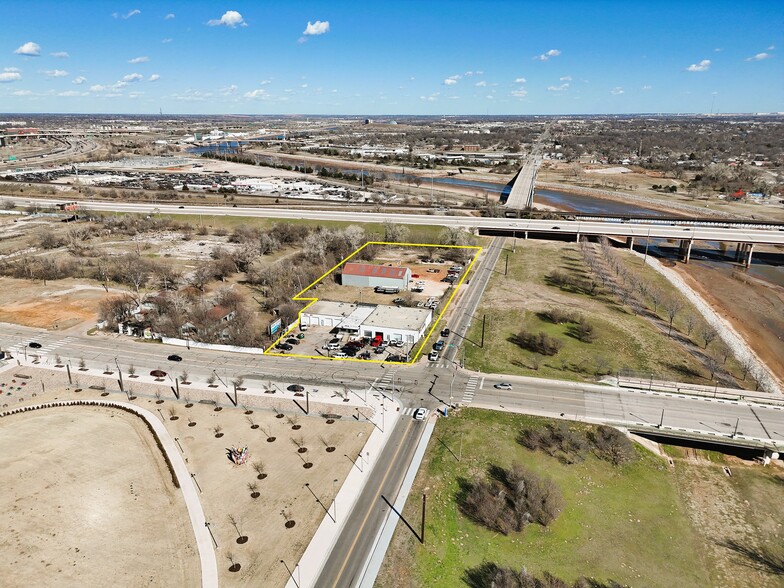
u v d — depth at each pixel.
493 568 62.81
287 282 152.75
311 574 60.22
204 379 103.50
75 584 58.34
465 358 112.69
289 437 85.44
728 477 81.31
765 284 176.75
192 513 69.19
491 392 99.38
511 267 178.75
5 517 67.56
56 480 74.50
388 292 150.00
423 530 64.75
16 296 148.88
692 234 199.75
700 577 63.69
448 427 88.25
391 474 77.25
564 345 119.25
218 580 59.09
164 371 106.62
